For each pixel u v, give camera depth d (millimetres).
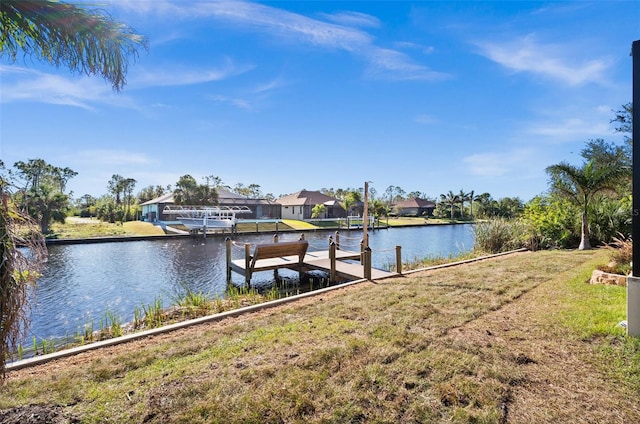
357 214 46562
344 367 2855
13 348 1736
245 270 8812
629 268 5703
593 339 3309
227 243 9969
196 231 25297
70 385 2631
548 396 2426
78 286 9320
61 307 7316
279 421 2186
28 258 1672
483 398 2404
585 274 6391
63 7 1635
